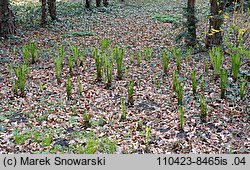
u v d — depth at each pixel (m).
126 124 5.59
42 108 6.25
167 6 21.56
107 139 5.02
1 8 11.75
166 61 7.78
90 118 5.82
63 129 5.42
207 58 8.92
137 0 24.94
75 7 20.69
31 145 4.88
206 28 13.14
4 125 5.54
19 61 9.32
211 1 9.02
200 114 5.62
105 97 6.75
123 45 11.15
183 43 10.84
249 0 8.76
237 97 6.35
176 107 6.16
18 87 7.36
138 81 7.57
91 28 14.47
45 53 10.05
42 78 7.91
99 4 20.31
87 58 9.45
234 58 6.69
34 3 22.89
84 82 7.60
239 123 5.45
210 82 7.21
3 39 11.72
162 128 5.42
